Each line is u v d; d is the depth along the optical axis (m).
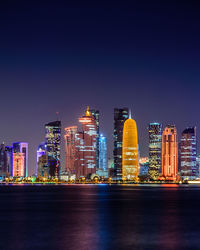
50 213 106.94
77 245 58.62
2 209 120.94
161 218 94.25
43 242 60.94
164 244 59.72
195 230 73.81
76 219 91.75
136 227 77.81
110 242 61.09
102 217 96.25
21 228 76.31
